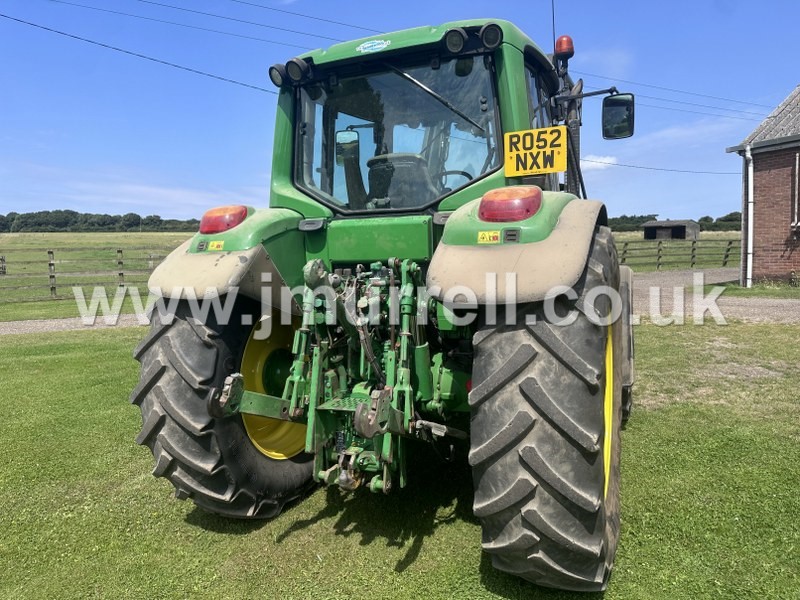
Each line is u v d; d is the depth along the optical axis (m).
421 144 3.03
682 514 2.79
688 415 4.24
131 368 6.55
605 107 3.81
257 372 2.93
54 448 3.99
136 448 3.99
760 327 7.91
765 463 3.33
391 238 2.79
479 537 2.65
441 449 3.12
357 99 3.15
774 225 13.59
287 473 3.05
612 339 2.72
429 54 2.99
